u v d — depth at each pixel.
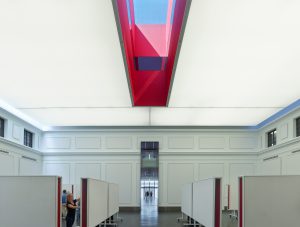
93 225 7.23
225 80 9.05
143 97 11.19
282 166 13.22
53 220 5.49
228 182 16.36
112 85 9.57
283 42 6.64
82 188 6.79
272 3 5.22
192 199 9.92
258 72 8.41
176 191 16.41
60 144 16.61
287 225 5.34
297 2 5.19
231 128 16.61
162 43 7.98
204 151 16.55
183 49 6.96
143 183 16.36
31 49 7.04
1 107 11.55
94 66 8.05
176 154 16.58
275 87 9.66
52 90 10.07
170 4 6.69
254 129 16.56
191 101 11.28
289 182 5.40
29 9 5.41
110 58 7.53
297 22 5.80
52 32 6.25
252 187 5.41
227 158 16.56
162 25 7.93
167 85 9.66
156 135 16.67
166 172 16.52
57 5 5.29
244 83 9.30
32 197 5.53
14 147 12.79
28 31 6.21
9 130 12.56
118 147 16.62
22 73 8.55
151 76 10.72
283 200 5.38
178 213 15.33
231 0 5.14
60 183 5.66
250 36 6.38
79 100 11.23
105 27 6.02
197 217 8.80
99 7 5.33
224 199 16.02
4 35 6.37
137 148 16.62
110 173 16.48
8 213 5.52
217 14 5.54
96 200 7.67
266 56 7.37
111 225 10.81
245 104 11.69
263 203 5.38
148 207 16.28
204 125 16.28
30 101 11.38
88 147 16.62
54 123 15.62
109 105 11.93
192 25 5.91
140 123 15.60
